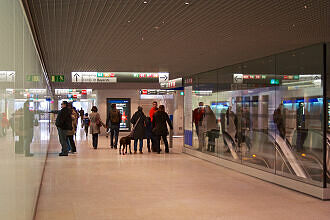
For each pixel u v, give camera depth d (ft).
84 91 103.24
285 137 24.21
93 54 37.24
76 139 69.62
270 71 25.99
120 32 27.20
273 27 25.90
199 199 20.39
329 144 22.21
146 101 86.12
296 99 23.08
